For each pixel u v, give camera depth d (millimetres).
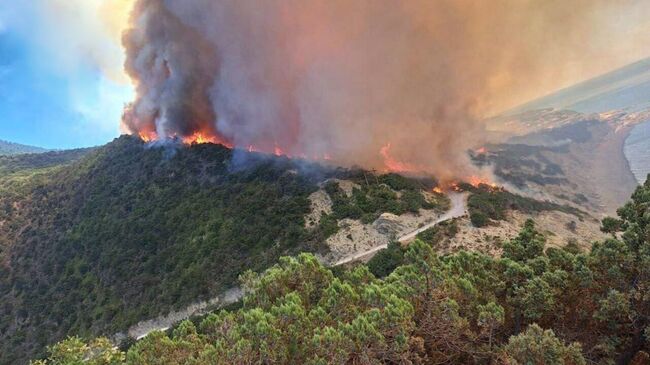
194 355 23156
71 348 27266
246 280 31172
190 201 96250
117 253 90812
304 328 22922
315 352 21359
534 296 24844
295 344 22062
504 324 26375
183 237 87375
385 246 71062
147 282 81062
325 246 73125
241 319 24891
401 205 80000
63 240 102312
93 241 97688
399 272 28297
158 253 86875
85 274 91062
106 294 83938
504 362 22812
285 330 22812
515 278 26938
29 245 105438
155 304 75750
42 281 94375
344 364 20984
